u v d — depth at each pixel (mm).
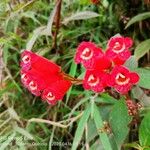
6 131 194
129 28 197
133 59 129
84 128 156
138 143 147
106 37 200
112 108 133
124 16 196
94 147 144
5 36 211
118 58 112
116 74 108
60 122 174
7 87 197
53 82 125
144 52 156
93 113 143
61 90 126
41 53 193
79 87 185
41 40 202
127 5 196
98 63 111
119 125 127
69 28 207
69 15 207
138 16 172
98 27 201
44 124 196
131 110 126
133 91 133
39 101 204
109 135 135
